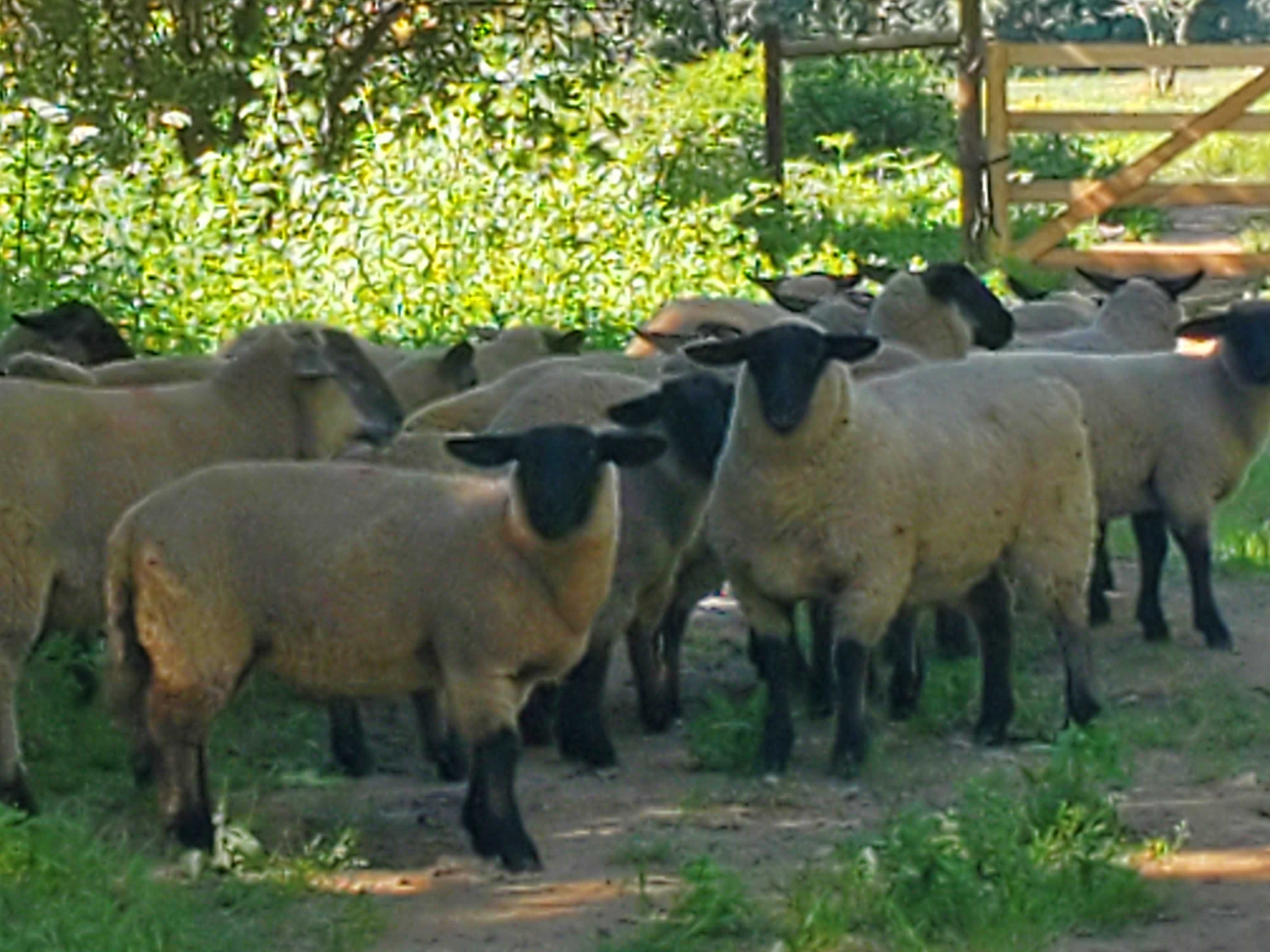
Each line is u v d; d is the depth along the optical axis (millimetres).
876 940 7727
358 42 23375
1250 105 26359
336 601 8609
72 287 17172
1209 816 9438
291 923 8008
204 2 22766
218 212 19844
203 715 8680
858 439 10094
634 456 8578
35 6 21234
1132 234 27797
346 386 10656
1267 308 12602
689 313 14578
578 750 10477
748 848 9031
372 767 10266
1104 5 68500
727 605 13969
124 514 9094
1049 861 8266
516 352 13922
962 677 11891
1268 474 17438
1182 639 12961
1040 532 10805
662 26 23859
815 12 41188
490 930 7992
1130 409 12578
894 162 32594
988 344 13945
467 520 8664
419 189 20516
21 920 7664
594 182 21109
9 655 9219
